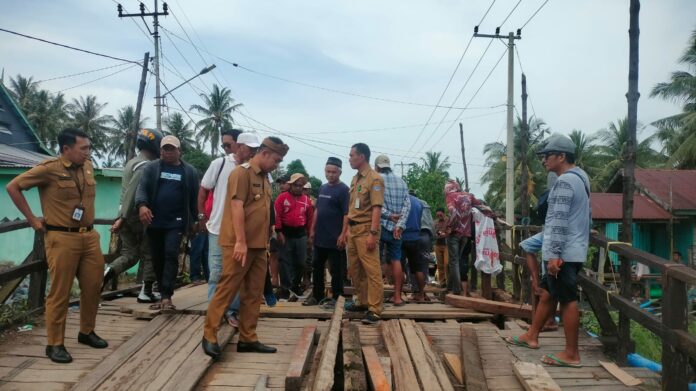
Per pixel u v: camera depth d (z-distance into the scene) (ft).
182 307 17.16
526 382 11.24
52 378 11.51
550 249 12.40
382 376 11.23
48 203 12.54
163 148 16.66
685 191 62.28
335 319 15.35
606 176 93.50
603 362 13.03
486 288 22.99
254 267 13.76
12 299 22.48
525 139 48.32
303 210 22.90
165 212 16.78
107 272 18.04
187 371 11.73
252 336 13.87
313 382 11.34
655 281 54.19
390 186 19.49
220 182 16.37
